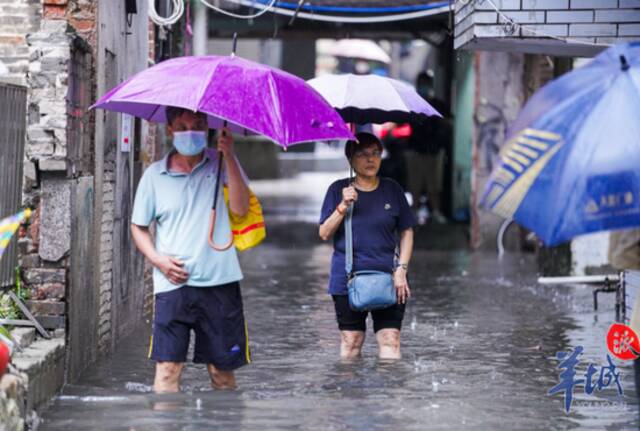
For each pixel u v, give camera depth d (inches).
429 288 1382.9
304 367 844.0
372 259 830.5
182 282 688.4
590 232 492.7
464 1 1029.8
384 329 858.1
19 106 770.8
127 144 976.3
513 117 1882.4
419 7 1470.2
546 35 974.4
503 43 1018.7
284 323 1089.4
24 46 900.6
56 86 776.9
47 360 693.3
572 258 1430.9
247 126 641.6
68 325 770.8
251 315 1143.6
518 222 506.3
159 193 693.3
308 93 677.9
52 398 711.7
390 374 812.0
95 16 855.7
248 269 1577.3
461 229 2257.6
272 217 2600.9
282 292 1333.7
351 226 833.5
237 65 671.1
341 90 836.6
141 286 1086.4
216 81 654.5
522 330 1051.9
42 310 773.3
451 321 1109.1
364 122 882.8
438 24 1999.3
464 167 2352.4
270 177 4082.2
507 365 865.5
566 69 1406.3
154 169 698.8
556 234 493.4
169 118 682.8
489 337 1007.6
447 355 908.0
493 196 514.9
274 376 805.2
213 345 700.0
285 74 680.4
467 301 1263.5
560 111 516.7
